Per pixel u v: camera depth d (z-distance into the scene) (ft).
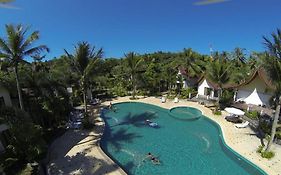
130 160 54.08
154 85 147.33
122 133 73.77
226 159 54.29
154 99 127.95
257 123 73.05
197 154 57.31
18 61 56.13
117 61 198.59
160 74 152.35
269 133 63.46
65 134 69.41
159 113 99.81
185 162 52.95
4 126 50.19
